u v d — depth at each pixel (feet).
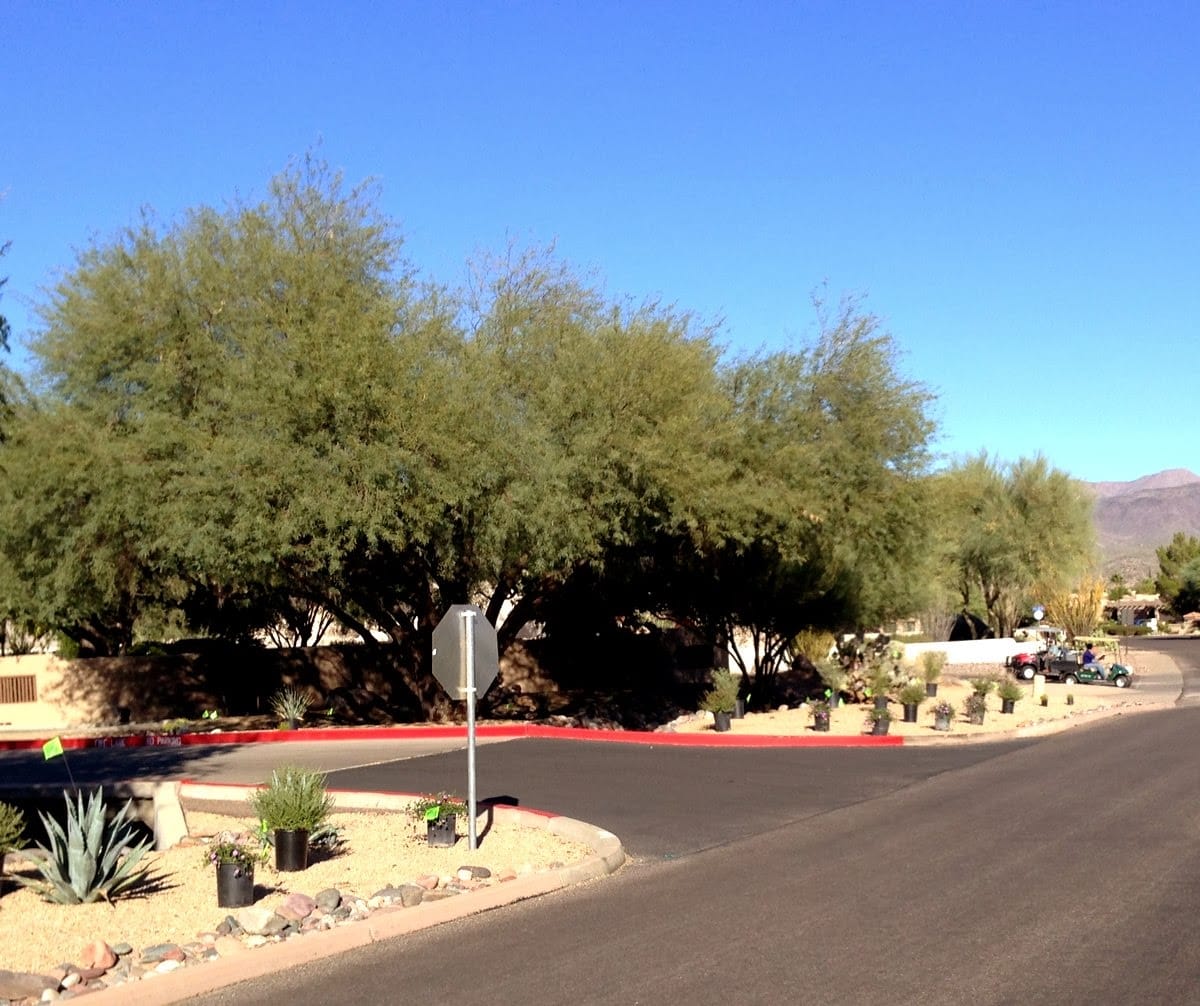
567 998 24.29
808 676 123.65
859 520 89.92
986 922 29.37
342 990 25.54
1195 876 34.14
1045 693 118.83
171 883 34.45
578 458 74.33
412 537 73.10
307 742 76.79
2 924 29.68
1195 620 346.33
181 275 74.54
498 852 38.99
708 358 88.63
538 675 126.52
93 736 86.33
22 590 84.48
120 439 72.13
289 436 68.33
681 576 103.55
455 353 76.28
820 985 24.53
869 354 91.30
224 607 116.37
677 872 37.29
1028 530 204.23
